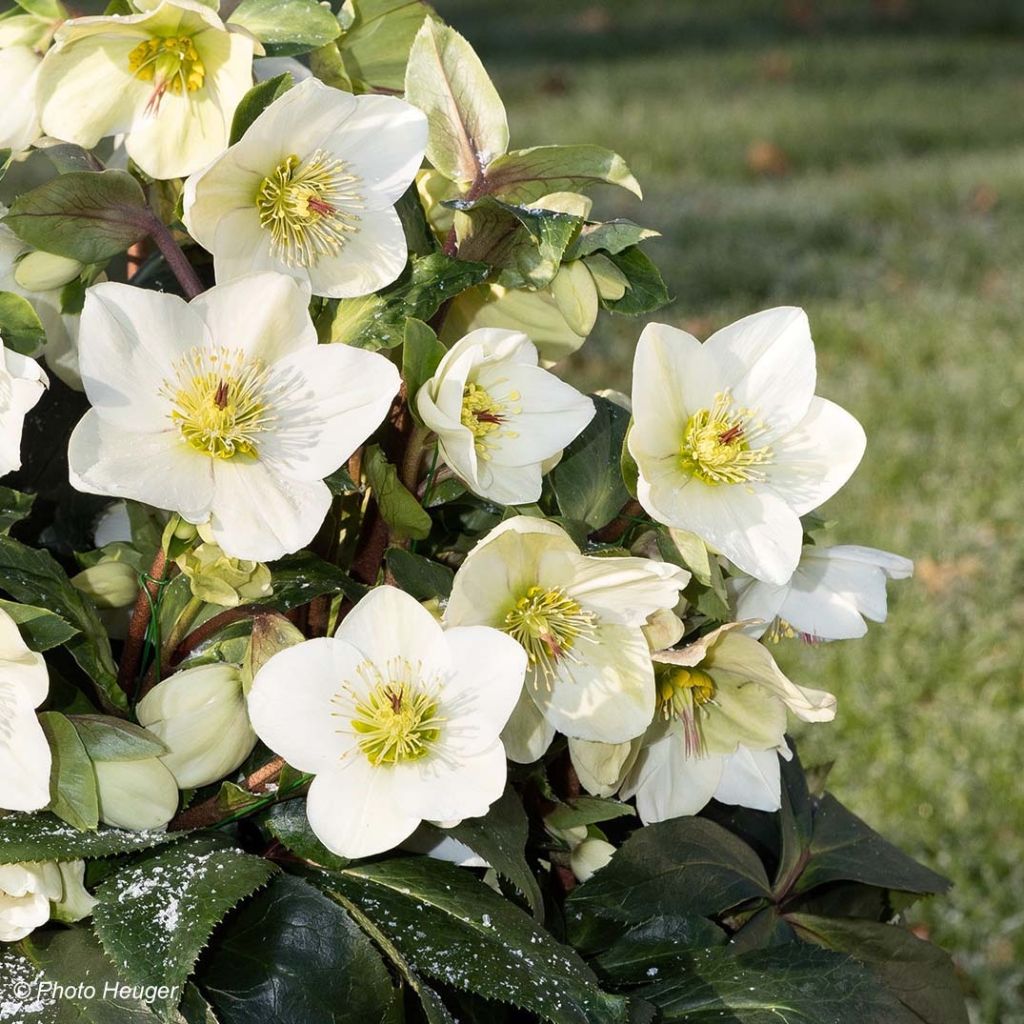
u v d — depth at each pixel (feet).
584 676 3.37
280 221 3.33
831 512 9.19
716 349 3.41
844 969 3.49
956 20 28.27
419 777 3.23
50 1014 3.24
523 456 3.36
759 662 3.43
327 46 3.58
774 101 21.22
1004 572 8.63
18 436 3.27
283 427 3.29
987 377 11.22
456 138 3.46
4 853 3.22
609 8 28.66
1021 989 5.78
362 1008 3.28
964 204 15.99
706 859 3.58
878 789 6.79
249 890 3.26
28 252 3.41
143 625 3.45
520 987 3.27
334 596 3.51
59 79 3.35
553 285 3.43
